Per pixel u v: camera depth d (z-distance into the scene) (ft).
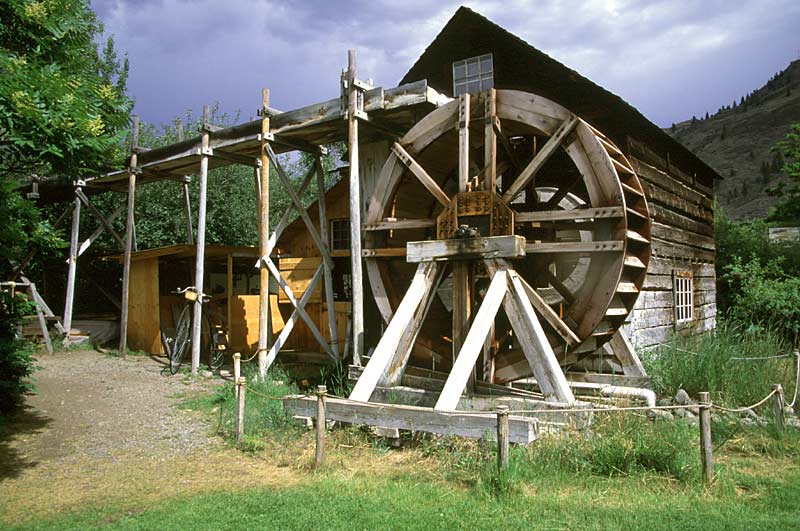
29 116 14.35
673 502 11.69
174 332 37.29
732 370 20.79
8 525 11.76
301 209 28.60
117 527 11.37
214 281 41.55
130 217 35.04
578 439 14.47
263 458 16.07
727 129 385.91
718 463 13.98
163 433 19.06
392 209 24.76
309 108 26.16
